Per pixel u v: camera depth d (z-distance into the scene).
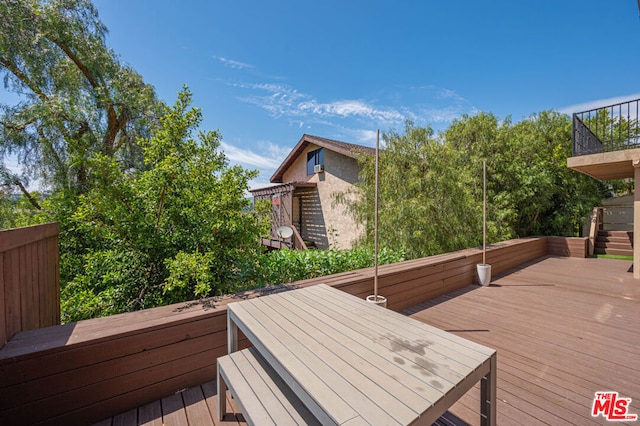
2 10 5.08
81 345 1.54
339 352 1.27
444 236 4.94
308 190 10.51
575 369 2.14
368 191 5.61
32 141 5.48
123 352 1.66
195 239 2.68
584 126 5.27
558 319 3.11
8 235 1.51
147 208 2.74
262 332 1.47
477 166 6.55
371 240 5.47
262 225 3.10
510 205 6.96
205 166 2.97
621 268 5.53
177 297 2.63
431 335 1.45
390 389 1.02
